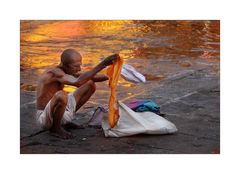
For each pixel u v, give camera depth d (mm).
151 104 6312
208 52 9773
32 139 5688
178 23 12414
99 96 7219
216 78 8148
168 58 9344
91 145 5539
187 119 6340
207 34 11250
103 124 5875
